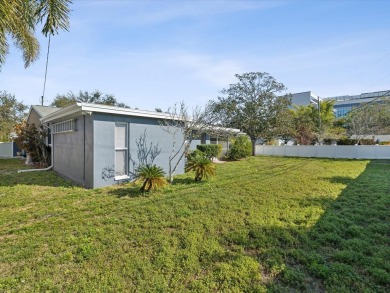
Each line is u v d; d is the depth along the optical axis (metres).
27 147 12.56
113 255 3.00
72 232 3.75
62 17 5.50
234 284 2.41
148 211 4.68
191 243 3.29
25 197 5.80
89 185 6.87
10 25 4.43
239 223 4.05
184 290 2.32
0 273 2.66
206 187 6.84
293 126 21.20
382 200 5.32
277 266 2.71
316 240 3.37
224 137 17.58
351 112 28.56
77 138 7.79
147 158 8.09
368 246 3.15
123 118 7.41
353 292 2.26
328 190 6.44
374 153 17.17
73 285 2.40
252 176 8.92
